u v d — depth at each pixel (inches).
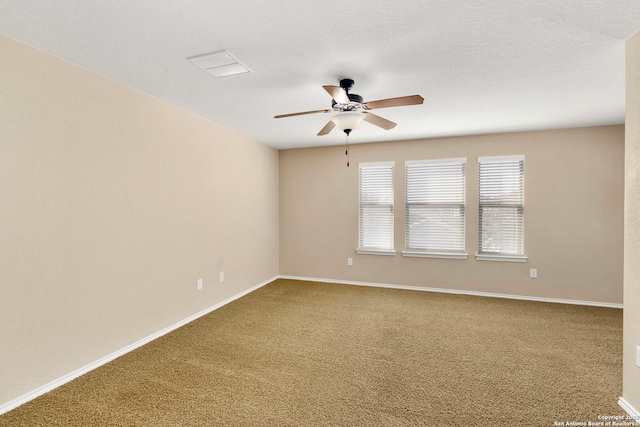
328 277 206.5
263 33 73.5
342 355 105.9
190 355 105.9
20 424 71.9
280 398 82.0
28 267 80.4
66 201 88.8
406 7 63.7
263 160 196.9
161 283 122.3
